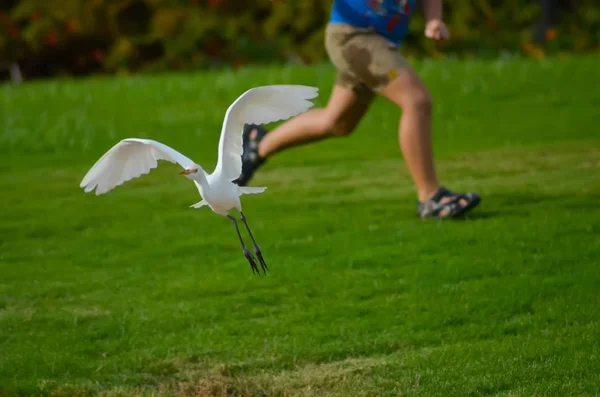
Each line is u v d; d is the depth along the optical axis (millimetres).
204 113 25828
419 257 13695
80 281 13289
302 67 32594
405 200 17047
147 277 13383
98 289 12984
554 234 14453
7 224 16141
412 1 15594
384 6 15328
